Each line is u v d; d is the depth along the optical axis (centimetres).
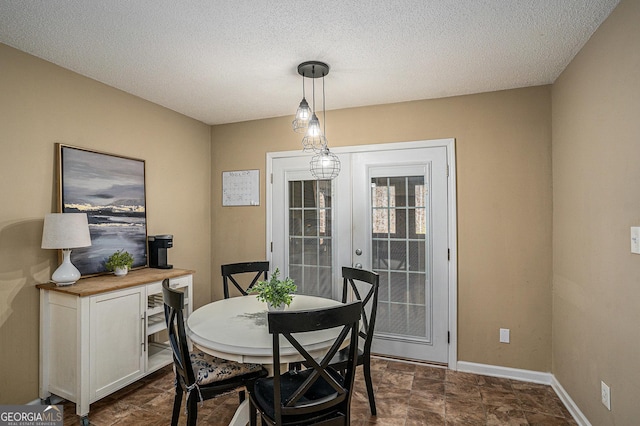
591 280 204
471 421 221
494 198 289
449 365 300
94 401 222
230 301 262
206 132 393
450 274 301
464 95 300
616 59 175
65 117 250
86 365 218
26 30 200
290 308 237
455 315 299
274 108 340
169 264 331
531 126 280
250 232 379
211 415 228
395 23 192
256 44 216
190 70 254
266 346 175
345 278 276
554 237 269
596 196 198
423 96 305
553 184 271
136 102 306
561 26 194
